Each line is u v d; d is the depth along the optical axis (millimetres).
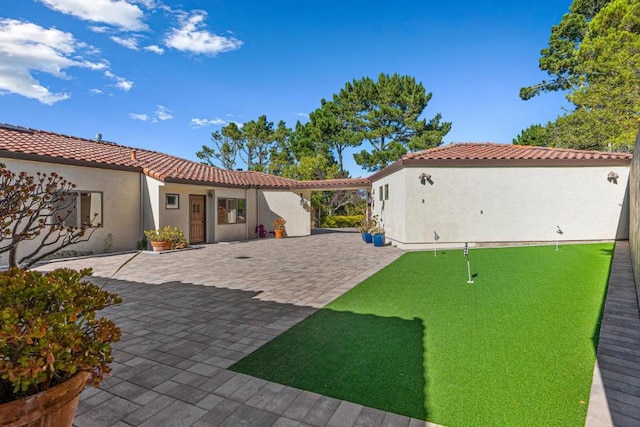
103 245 13016
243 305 6059
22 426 1675
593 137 18344
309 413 2822
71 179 11992
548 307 5559
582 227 13430
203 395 3121
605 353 3754
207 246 15789
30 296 1943
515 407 2844
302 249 14461
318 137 35094
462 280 7715
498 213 13461
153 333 4703
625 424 2555
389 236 15898
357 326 4914
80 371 1952
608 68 15906
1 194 2922
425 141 31719
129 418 2785
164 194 14914
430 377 3385
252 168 43469
